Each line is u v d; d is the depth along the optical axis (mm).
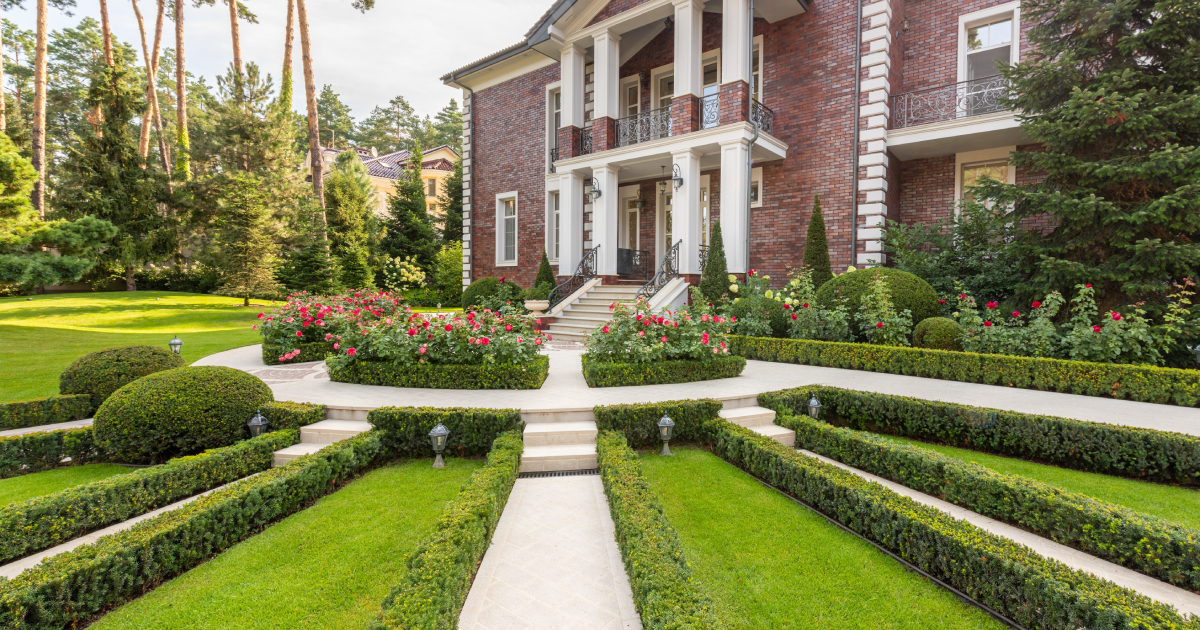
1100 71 8078
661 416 5242
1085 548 3076
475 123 18734
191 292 23531
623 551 3059
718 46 13523
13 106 17422
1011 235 9508
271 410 5262
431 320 7180
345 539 3471
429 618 2166
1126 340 6828
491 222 18391
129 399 4766
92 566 2631
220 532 3307
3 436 4980
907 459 4125
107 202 16953
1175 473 4191
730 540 3436
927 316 8711
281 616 2691
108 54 22141
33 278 9570
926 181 11836
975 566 2723
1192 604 2512
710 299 10812
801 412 5879
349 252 22078
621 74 15297
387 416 5047
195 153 20312
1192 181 6840
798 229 12062
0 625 2287
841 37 11406
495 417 4996
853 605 2750
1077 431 4535
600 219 13266
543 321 12570
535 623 2551
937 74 11398
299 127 23953
